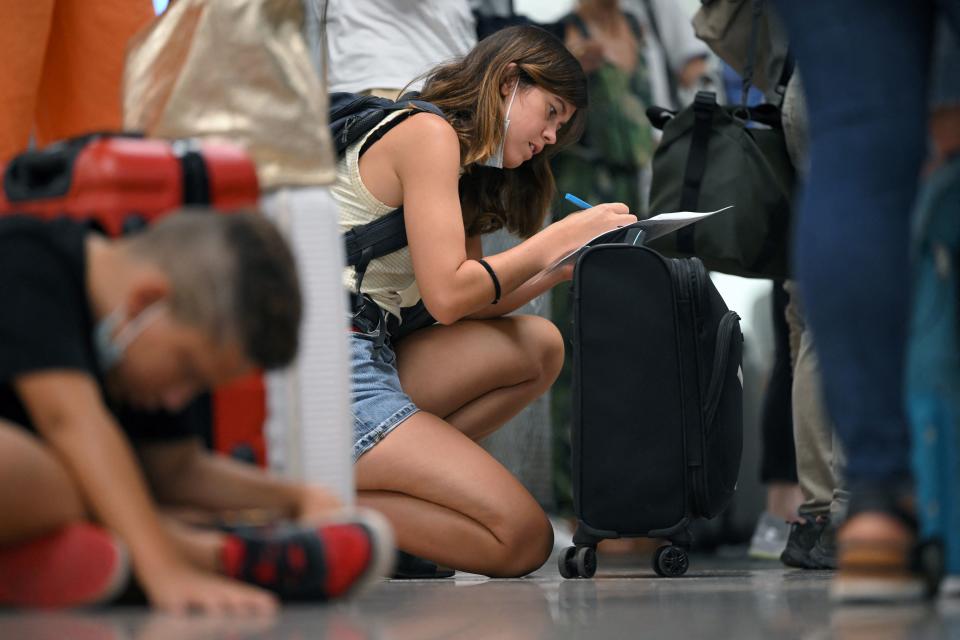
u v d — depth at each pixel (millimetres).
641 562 10891
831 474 8289
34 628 3586
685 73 13820
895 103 4305
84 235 4090
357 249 7617
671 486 7316
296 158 5539
